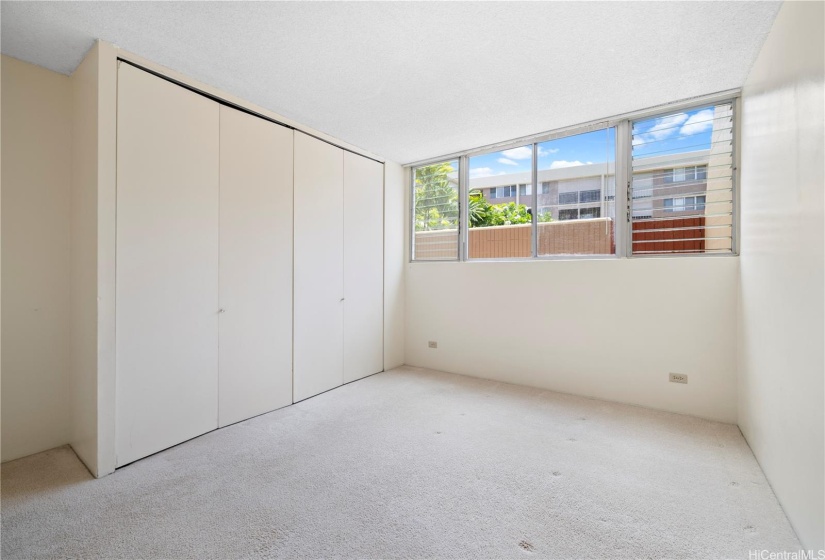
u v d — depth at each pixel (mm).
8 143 2275
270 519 1771
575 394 3559
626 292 3305
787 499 1765
